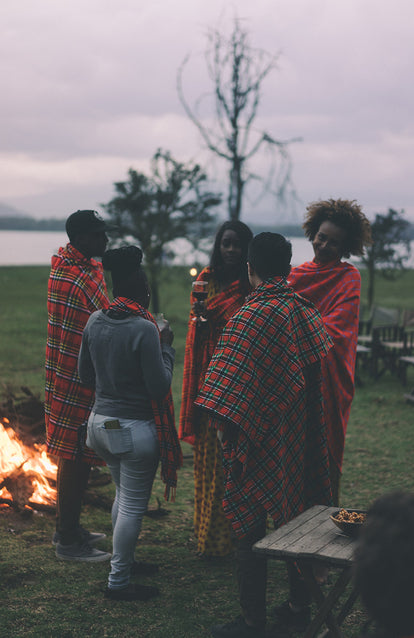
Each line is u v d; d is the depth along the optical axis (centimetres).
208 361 394
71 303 376
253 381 276
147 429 328
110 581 333
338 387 349
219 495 384
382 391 995
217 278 413
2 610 316
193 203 1612
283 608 318
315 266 383
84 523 446
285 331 281
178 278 1908
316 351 289
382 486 555
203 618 315
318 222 388
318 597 245
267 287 291
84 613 315
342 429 350
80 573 362
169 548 410
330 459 350
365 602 108
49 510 455
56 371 382
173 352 345
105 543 407
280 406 279
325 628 312
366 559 106
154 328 321
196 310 391
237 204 1102
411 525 105
